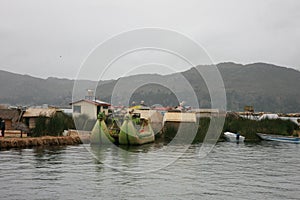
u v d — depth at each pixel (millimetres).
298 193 14977
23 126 32031
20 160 22312
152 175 18188
